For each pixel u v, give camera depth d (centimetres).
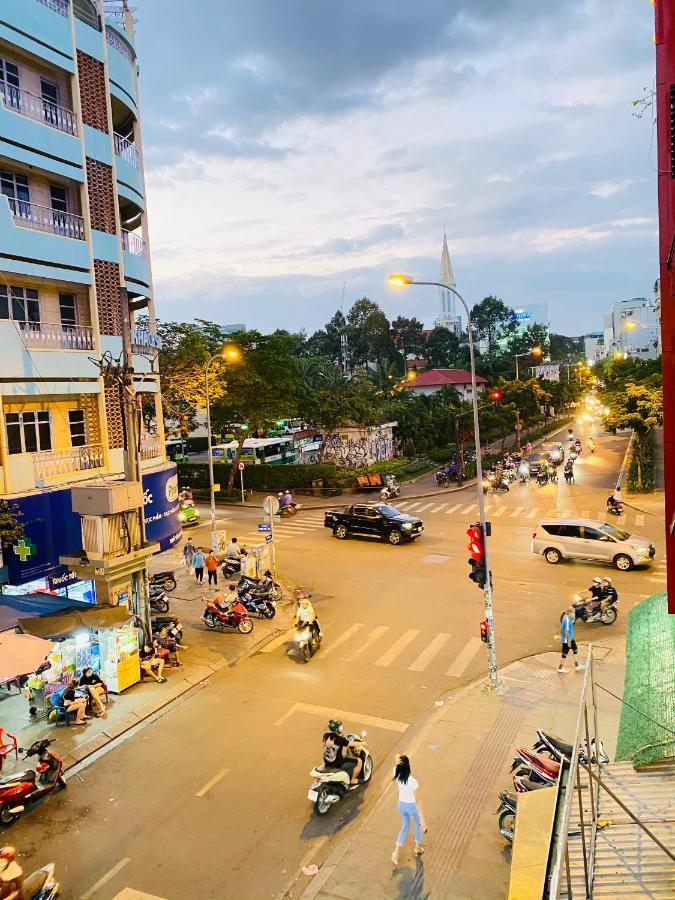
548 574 2344
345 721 1345
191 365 3978
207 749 1254
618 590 2112
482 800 1044
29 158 1905
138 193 2423
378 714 1373
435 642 1772
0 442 1783
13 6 1867
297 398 4872
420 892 848
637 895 470
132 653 1527
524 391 6844
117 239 2214
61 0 2058
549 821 600
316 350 11381
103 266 2159
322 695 1473
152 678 1566
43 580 1855
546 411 8975
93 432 2180
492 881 861
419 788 1089
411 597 2164
